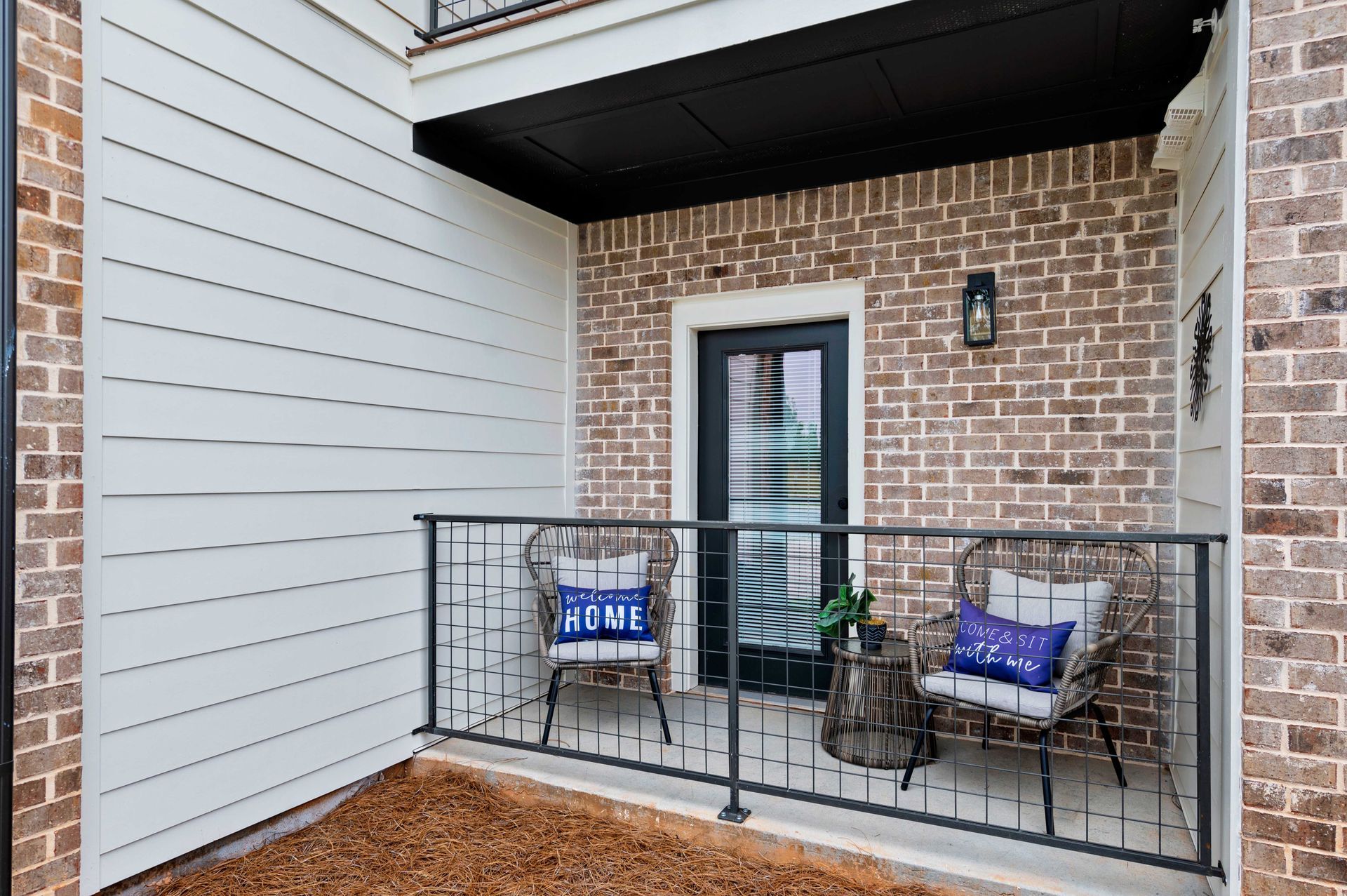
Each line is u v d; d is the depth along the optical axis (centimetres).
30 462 189
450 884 233
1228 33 208
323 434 274
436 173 326
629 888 231
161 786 222
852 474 359
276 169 258
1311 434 181
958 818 238
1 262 183
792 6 250
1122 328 301
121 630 211
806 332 384
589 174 376
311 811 270
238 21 245
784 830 248
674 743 323
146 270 219
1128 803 268
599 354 412
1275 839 184
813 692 254
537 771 296
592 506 412
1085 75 278
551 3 289
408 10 313
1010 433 319
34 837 188
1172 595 294
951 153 329
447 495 331
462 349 340
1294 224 183
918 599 335
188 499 230
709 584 408
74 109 200
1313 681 180
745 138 334
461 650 339
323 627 274
